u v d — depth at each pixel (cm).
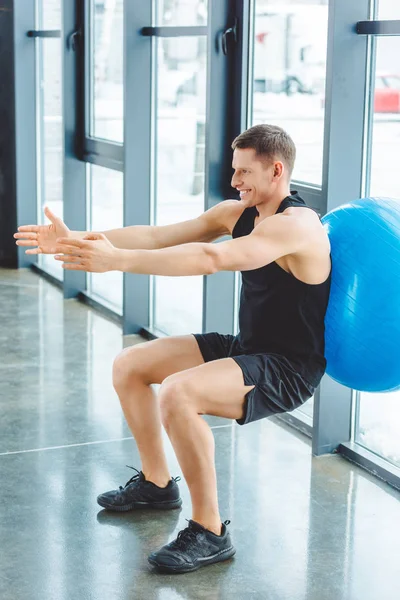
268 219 311
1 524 360
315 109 445
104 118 695
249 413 322
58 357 587
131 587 316
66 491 391
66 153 727
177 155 595
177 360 355
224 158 511
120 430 464
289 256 316
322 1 434
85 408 495
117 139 675
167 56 595
